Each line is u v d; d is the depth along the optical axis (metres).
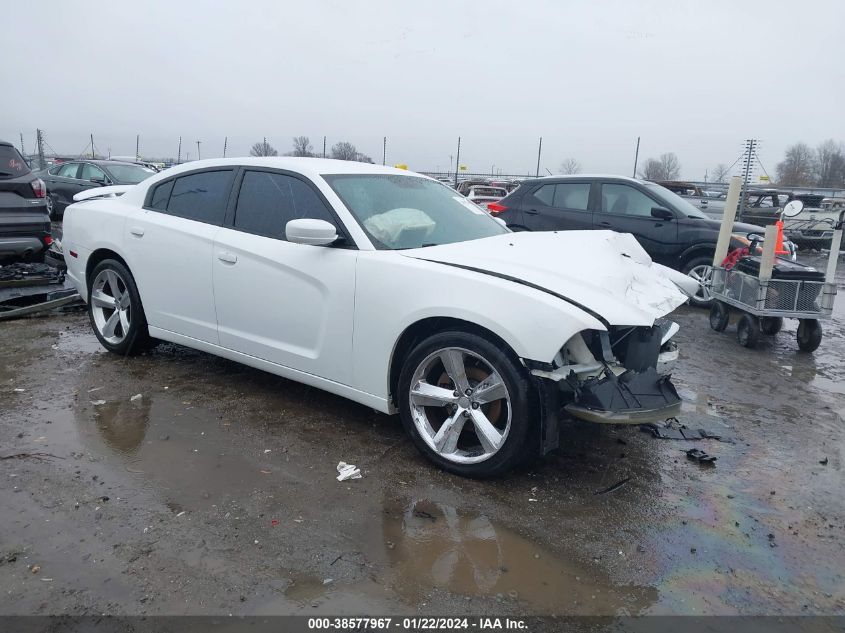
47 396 4.27
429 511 3.03
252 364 4.20
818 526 3.04
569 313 2.96
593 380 3.09
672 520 3.04
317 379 3.86
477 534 2.85
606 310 3.08
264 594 2.40
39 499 2.98
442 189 4.70
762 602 2.47
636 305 3.25
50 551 2.60
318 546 2.71
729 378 5.46
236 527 2.82
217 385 4.59
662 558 2.73
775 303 6.24
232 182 4.38
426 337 3.51
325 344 3.75
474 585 2.50
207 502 3.02
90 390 4.41
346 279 3.61
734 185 6.97
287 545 2.71
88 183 13.87
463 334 3.23
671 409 3.21
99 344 5.54
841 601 2.49
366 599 2.40
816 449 3.97
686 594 2.50
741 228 8.35
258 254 3.99
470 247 3.65
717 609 2.42
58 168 14.80
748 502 3.25
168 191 4.77
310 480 3.28
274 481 3.25
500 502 3.13
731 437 4.11
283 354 3.98
